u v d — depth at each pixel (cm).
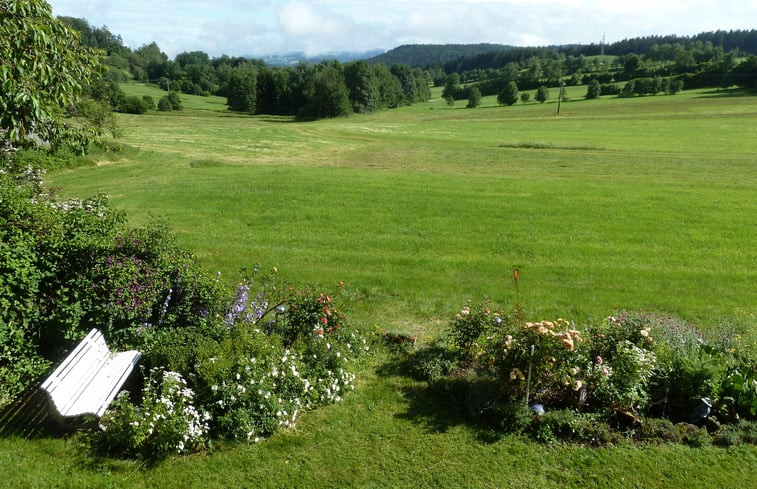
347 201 2225
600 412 670
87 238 799
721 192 2562
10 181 982
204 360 657
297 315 816
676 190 2620
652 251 1559
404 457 613
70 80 899
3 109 809
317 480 573
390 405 715
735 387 680
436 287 1218
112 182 2744
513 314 931
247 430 621
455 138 6266
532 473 589
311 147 5303
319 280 1239
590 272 1352
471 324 809
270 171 3253
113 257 778
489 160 4259
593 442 633
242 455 603
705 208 2152
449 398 725
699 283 1283
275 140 5853
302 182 2719
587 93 12288
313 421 676
